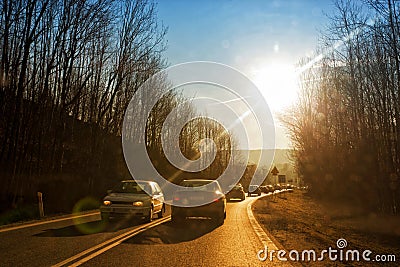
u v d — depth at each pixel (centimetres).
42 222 1644
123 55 3116
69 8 2477
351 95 2592
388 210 2311
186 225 1630
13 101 2294
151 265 845
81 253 946
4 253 934
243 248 1095
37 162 2512
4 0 2158
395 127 2139
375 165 2452
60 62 2559
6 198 2148
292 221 1958
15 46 2281
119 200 1638
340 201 3322
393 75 2038
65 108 2673
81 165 2964
